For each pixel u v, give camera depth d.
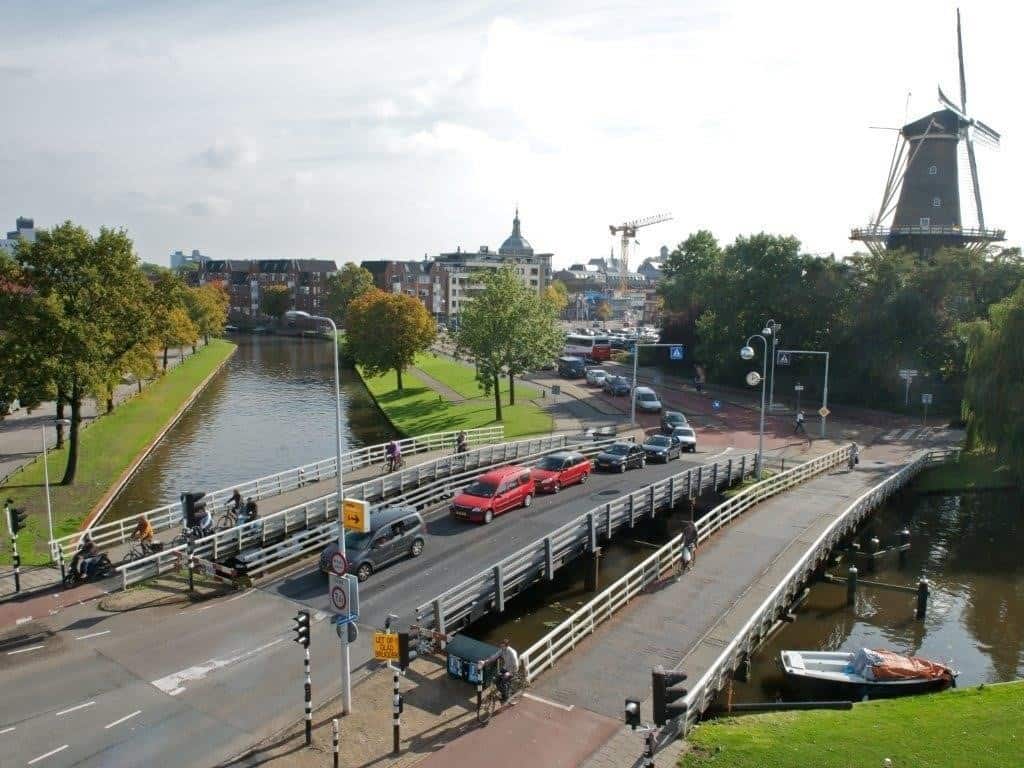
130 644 20.39
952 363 62.62
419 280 185.50
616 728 16.81
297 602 23.50
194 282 192.38
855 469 44.69
